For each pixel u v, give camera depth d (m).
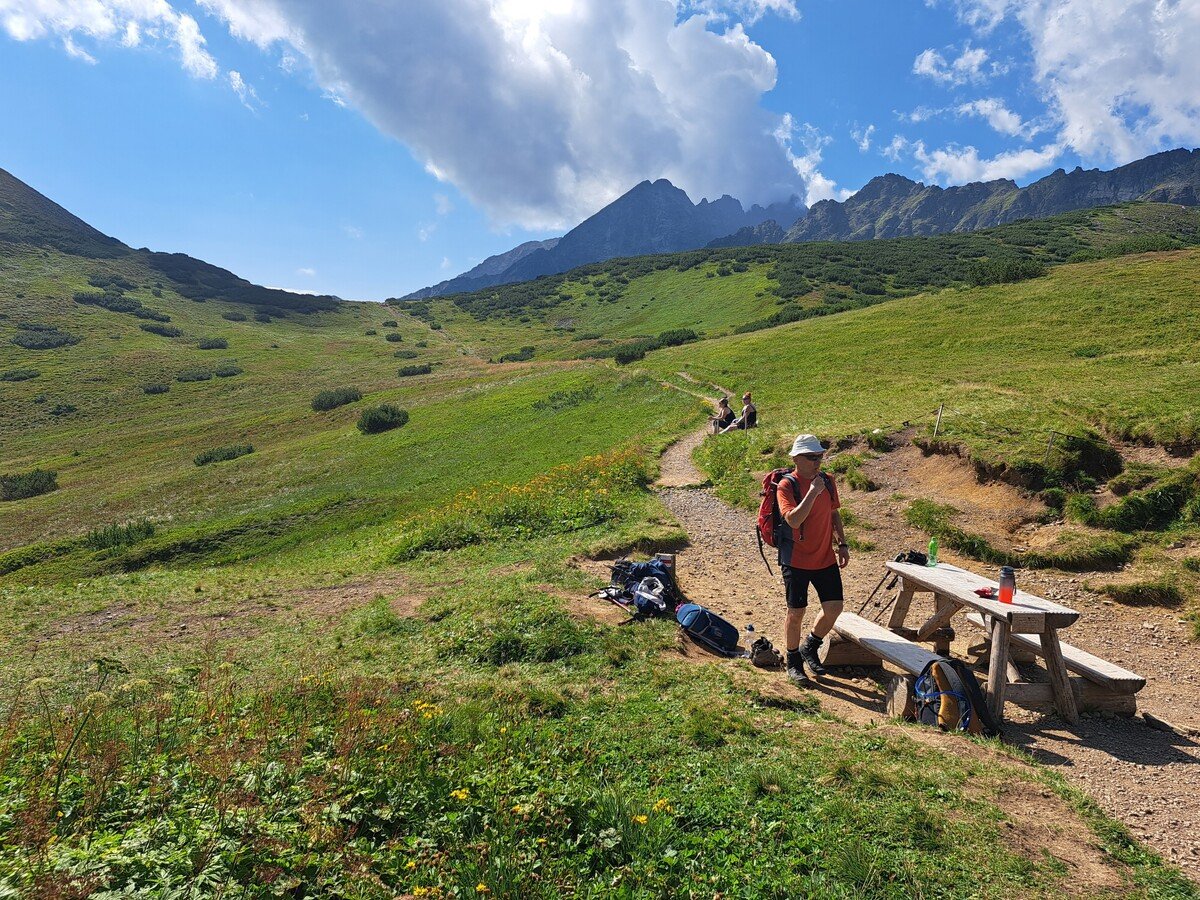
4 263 147.50
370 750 4.65
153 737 5.10
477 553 14.59
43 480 57.81
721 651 7.12
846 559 6.20
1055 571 9.14
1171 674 6.50
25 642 13.16
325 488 39.81
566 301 159.25
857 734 4.90
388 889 3.19
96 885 2.93
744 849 3.59
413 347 129.38
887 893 3.24
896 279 101.19
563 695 5.96
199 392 95.12
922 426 15.45
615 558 11.28
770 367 40.22
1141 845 3.77
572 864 3.42
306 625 11.08
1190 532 8.96
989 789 4.14
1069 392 16.62
